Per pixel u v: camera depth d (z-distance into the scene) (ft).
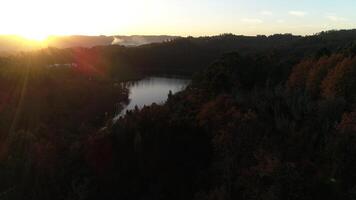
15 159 216.95
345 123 167.53
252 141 178.70
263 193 145.48
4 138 307.99
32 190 196.54
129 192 180.04
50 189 193.88
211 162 187.11
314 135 170.30
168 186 179.11
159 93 537.24
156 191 177.06
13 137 256.73
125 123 232.53
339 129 166.50
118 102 472.85
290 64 353.51
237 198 156.46
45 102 406.00
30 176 203.41
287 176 144.05
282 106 218.59
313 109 205.77
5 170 209.97
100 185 186.09
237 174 165.89
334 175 145.18
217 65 343.87
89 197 181.88
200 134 212.02
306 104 215.92
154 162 190.39
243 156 174.81
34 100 402.31
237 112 213.66
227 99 245.24
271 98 239.91
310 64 291.99
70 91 461.37
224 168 172.35
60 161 207.51
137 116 250.37
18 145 247.09
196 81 377.30
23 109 374.43
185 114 257.75
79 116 391.24
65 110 399.24
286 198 139.23
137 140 195.52
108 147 203.00
